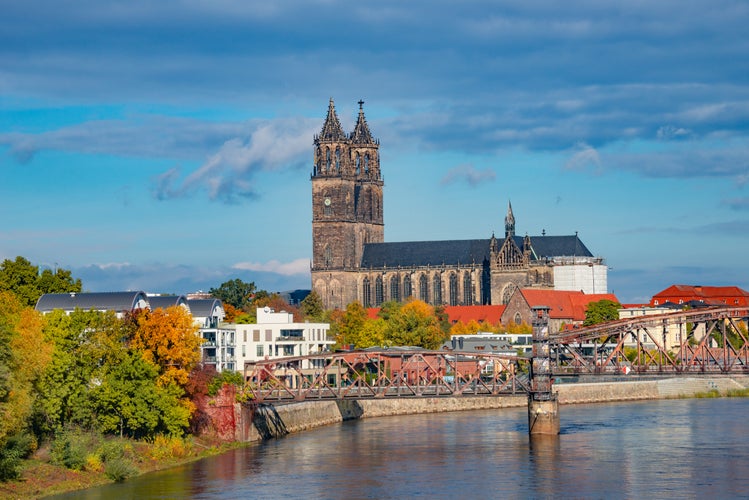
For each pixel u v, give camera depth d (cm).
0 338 17850
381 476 19862
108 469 19550
